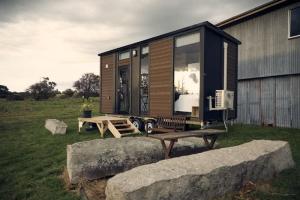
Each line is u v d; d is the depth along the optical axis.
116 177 2.83
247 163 3.44
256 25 11.30
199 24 6.94
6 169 4.82
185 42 7.51
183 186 2.78
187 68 7.59
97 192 3.58
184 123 7.12
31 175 4.41
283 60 10.28
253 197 3.19
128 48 9.54
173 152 4.95
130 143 4.68
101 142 4.48
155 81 8.30
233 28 12.37
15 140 7.72
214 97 7.46
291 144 6.41
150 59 8.53
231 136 7.53
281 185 3.55
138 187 2.52
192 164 3.14
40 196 3.52
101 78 11.22
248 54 11.68
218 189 3.09
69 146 4.18
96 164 4.05
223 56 8.02
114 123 8.24
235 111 9.02
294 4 9.84
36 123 11.79
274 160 3.90
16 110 18.88
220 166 3.12
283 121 10.44
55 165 4.95
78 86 36.91
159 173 2.82
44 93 31.78
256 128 9.68
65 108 20.44
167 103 7.81
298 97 9.94
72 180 3.81
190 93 7.52
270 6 10.30
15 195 3.58
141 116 8.81
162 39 8.09
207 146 5.46
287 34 10.12
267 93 11.08
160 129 7.48
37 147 6.61
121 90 10.13
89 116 9.09
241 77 12.02
